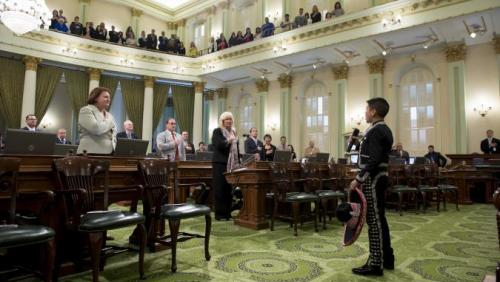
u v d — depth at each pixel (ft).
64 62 38.81
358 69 38.50
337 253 11.78
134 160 11.09
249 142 20.56
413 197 24.17
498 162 14.78
